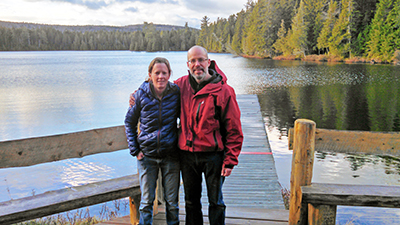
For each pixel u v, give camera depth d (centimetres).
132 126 223
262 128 870
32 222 435
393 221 454
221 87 208
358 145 228
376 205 210
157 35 18175
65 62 8175
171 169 228
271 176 507
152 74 208
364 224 447
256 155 626
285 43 6912
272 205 402
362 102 1909
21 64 7444
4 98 2470
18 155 216
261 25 7688
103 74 4688
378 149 225
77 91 2836
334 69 3959
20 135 1317
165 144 217
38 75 4656
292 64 5138
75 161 891
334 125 1348
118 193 239
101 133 247
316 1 6512
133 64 7144
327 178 707
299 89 2539
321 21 6244
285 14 7575
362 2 5397
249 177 505
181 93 220
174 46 18175
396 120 1423
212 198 226
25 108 2009
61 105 2111
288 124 1374
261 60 6644
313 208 222
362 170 760
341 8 5756
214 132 213
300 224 235
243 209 295
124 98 2392
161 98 217
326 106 1819
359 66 4209
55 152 229
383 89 2373
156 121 216
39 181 743
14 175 784
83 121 1581
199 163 218
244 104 1268
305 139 223
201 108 207
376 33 4741
